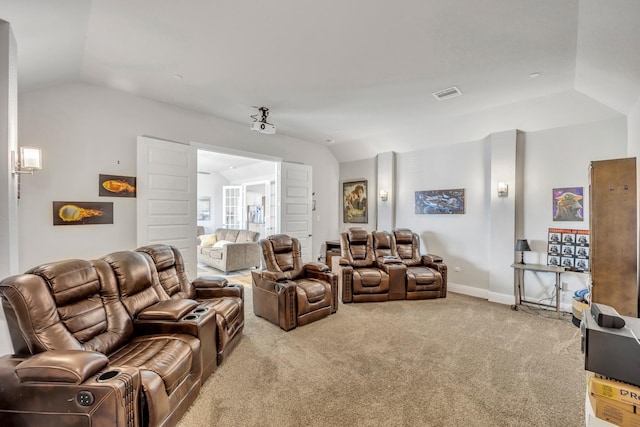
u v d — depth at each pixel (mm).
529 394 2236
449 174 5383
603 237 2875
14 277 1694
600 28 2197
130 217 3855
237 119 4828
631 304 2760
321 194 6711
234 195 9844
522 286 4520
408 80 3348
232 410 2039
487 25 2307
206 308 2527
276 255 4121
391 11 2141
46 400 1418
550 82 3395
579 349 2982
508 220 4539
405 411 2035
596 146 3936
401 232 5457
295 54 2797
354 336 3283
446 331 3438
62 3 1956
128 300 2326
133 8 2119
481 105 4145
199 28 2381
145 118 3977
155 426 1636
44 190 3252
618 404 1295
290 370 2561
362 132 5602
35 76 2875
